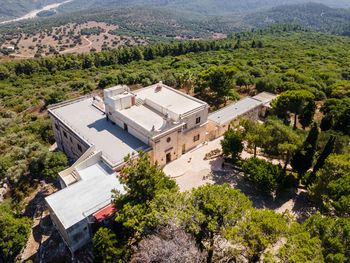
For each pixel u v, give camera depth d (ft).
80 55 525.34
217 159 139.23
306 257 56.80
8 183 135.23
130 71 346.95
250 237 67.72
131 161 86.84
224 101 203.31
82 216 86.94
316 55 395.34
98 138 126.41
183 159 139.44
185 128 137.28
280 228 66.39
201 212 75.87
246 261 81.56
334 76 257.55
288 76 247.91
